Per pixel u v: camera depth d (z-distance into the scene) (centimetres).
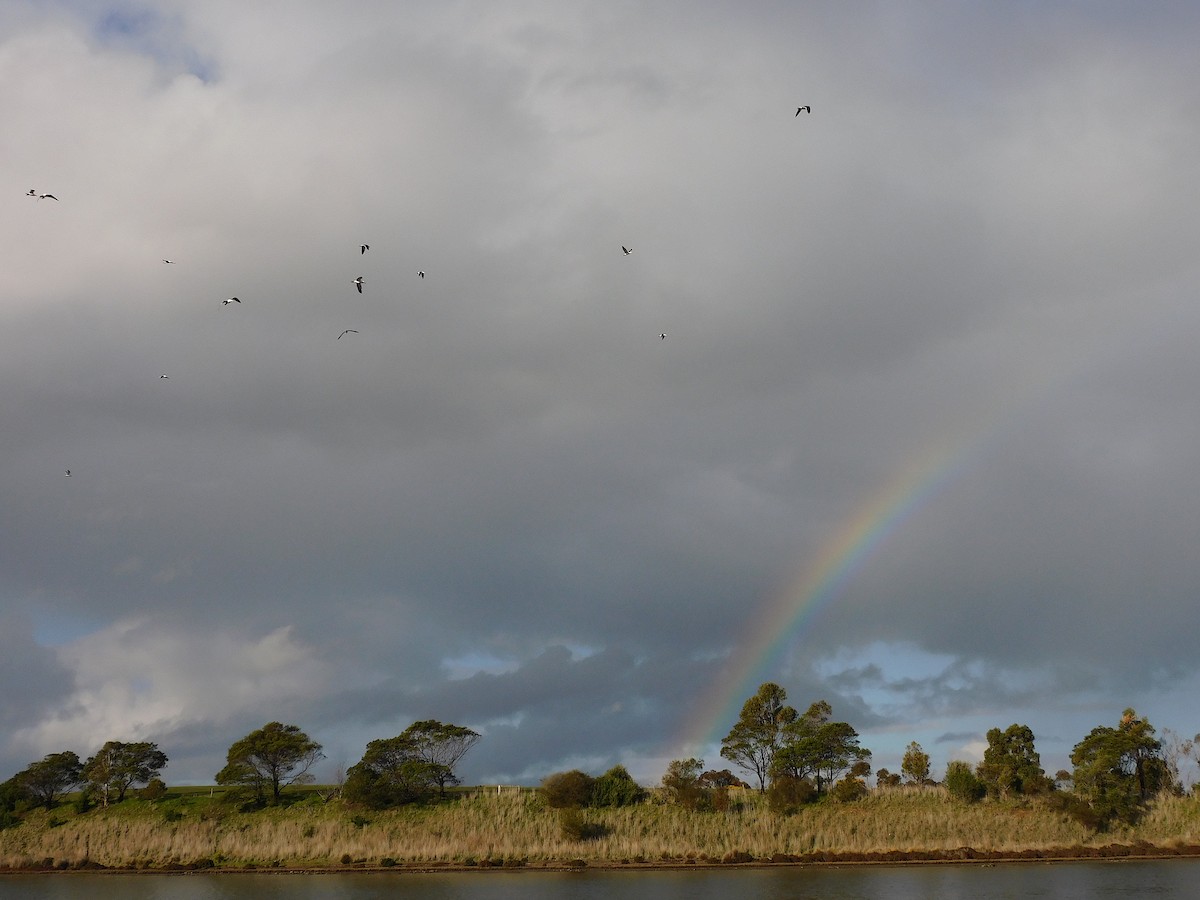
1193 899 7450
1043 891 7975
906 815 10994
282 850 11250
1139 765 11175
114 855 11475
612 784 11931
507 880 9512
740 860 10250
